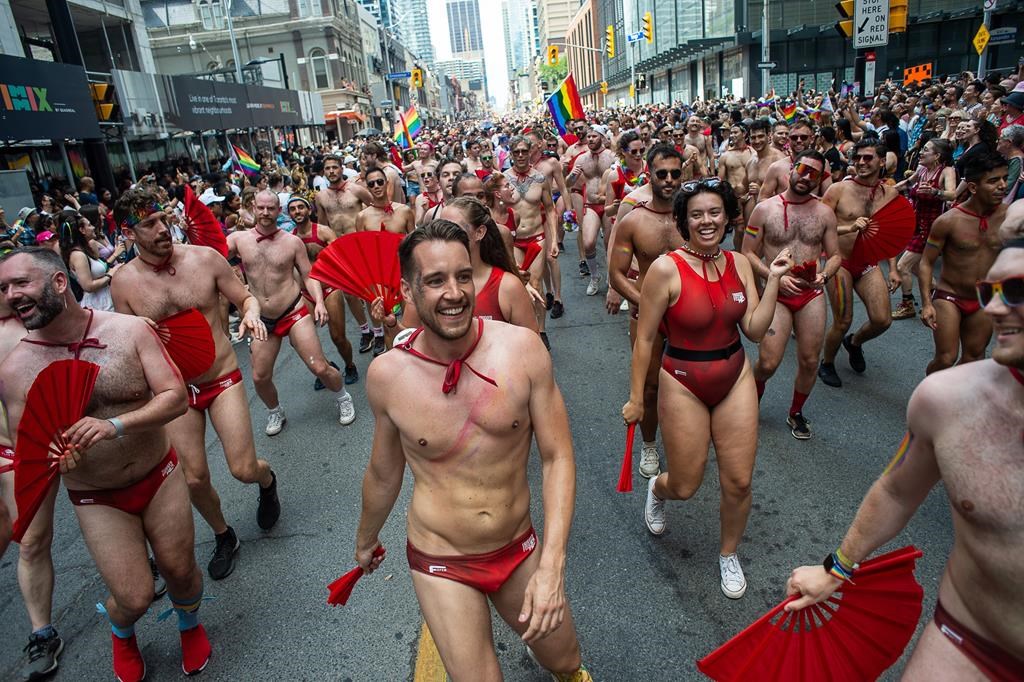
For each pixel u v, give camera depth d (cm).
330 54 6375
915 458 181
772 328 469
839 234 560
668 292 321
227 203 1104
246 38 6219
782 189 746
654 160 439
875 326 562
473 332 225
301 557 414
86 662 346
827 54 4141
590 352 729
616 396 609
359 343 864
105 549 295
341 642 340
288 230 840
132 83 1877
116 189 1673
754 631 216
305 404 668
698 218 315
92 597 399
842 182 570
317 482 507
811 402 560
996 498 157
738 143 948
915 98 1650
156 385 293
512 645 327
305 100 3734
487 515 228
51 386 250
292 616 362
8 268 266
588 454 510
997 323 149
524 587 239
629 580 365
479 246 371
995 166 421
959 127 790
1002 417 156
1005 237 151
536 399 229
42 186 1419
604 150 1012
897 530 196
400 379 225
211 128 2367
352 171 1684
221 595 384
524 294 379
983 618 172
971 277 451
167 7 6178
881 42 1609
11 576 437
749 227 507
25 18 2133
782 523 404
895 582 214
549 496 228
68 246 674
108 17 2344
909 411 178
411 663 322
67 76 1410
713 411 336
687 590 353
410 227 745
